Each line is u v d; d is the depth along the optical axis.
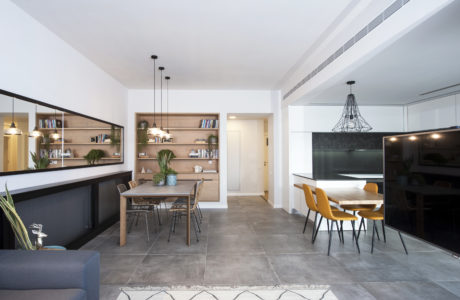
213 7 2.56
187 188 3.77
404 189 1.57
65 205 3.05
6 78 2.31
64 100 3.21
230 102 5.78
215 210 5.44
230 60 3.98
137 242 3.40
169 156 5.64
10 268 1.47
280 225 4.25
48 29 2.92
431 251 3.06
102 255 2.96
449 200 1.24
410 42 2.46
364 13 2.46
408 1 1.90
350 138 5.48
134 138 5.59
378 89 4.32
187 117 6.08
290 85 4.93
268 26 2.94
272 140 5.90
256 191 7.57
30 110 2.56
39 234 2.01
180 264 2.71
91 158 3.86
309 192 3.50
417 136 1.47
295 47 3.51
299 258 2.86
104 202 4.07
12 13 2.39
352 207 3.56
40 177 2.69
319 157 5.48
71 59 3.39
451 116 4.53
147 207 3.89
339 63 2.95
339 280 2.35
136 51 3.61
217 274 2.48
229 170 7.54
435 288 2.21
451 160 1.23
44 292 1.42
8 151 2.25
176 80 5.00
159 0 2.43
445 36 2.32
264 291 2.16
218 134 5.87
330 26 2.94
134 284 2.28
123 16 2.70
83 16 2.68
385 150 1.77
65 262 1.51
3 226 1.99
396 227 1.64
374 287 2.22
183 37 3.21
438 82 3.90
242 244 3.32
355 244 3.31
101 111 4.29
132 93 5.63
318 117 5.27
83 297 1.46
